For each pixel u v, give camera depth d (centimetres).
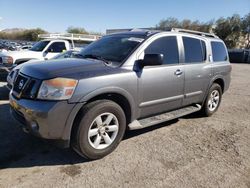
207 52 578
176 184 329
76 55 477
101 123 371
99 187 315
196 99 554
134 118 422
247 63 3569
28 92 351
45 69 360
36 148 408
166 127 530
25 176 332
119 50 435
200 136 493
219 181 342
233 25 5694
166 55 470
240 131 534
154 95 442
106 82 366
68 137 346
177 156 404
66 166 360
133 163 374
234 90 1075
